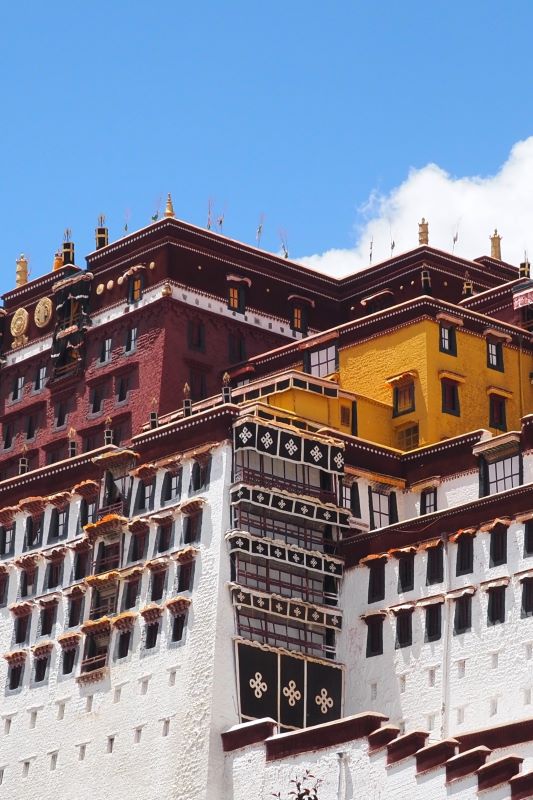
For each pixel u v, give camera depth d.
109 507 146.25
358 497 143.50
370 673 135.38
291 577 139.50
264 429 140.25
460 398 149.88
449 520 133.62
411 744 118.88
